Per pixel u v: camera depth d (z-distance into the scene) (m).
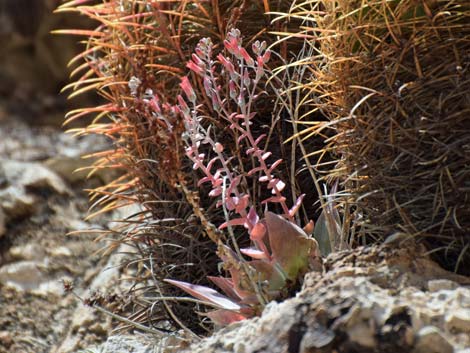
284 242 1.16
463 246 1.14
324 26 1.20
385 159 1.15
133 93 1.17
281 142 1.28
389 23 1.14
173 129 1.14
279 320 1.09
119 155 1.38
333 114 1.21
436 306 1.07
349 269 1.11
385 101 1.15
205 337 1.23
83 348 1.43
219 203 1.23
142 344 1.26
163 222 1.32
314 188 1.29
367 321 1.06
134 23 1.32
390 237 1.14
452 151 1.13
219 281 1.20
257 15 1.32
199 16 1.33
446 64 1.12
